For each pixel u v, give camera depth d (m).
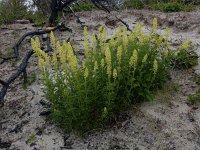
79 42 1.16
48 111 0.79
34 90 0.89
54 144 0.72
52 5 1.30
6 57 1.09
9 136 0.75
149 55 0.81
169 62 0.83
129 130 0.73
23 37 1.10
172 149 0.69
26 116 0.80
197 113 0.77
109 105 0.73
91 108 0.74
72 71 0.72
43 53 0.74
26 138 0.74
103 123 0.74
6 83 0.85
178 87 0.84
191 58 0.95
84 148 0.70
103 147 0.70
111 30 1.31
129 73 0.75
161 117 0.76
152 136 0.72
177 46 1.09
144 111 0.78
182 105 0.79
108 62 0.70
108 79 0.72
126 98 0.77
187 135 0.72
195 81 0.87
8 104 0.85
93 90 0.72
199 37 1.18
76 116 0.72
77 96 0.71
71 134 0.74
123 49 0.78
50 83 0.73
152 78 0.78
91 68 0.75
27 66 1.01
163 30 1.29
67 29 1.27
